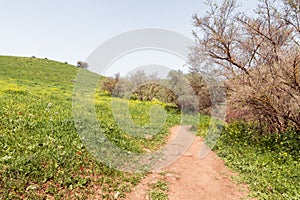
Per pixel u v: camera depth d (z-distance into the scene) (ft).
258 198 16.66
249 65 32.63
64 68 115.85
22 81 74.33
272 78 25.72
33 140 20.88
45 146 20.04
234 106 30.04
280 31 29.86
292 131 28.17
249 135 32.17
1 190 13.80
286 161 22.59
